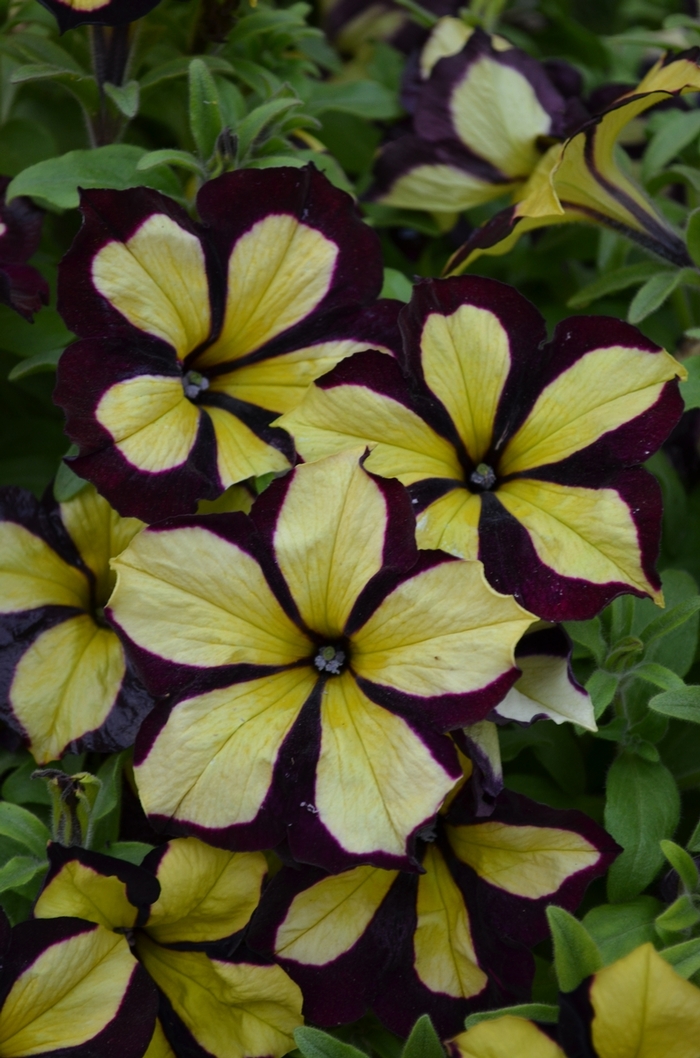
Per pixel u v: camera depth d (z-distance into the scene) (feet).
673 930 1.35
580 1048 1.26
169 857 1.33
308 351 1.45
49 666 1.42
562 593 1.35
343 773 1.31
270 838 1.31
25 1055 1.30
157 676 1.32
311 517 1.33
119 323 1.39
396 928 1.37
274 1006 1.35
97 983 1.31
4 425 1.64
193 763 1.32
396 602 1.32
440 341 1.40
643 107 1.52
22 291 1.46
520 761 1.53
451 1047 1.26
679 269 1.60
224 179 1.42
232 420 1.43
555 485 1.38
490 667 1.30
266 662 1.34
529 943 1.37
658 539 1.35
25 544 1.44
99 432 1.37
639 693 1.45
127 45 1.58
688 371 1.52
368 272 1.45
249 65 1.67
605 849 1.36
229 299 1.43
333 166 1.62
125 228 1.39
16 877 1.36
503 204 1.80
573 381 1.39
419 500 1.38
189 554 1.33
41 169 1.51
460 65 1.69
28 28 1.74
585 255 1.77
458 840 1.39
